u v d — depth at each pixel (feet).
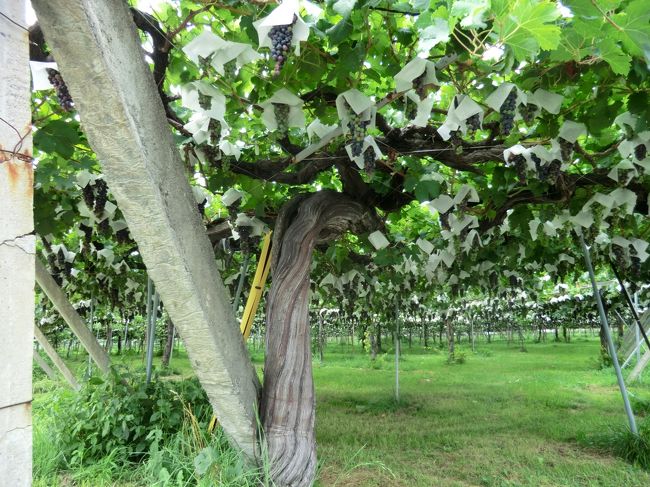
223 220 17.78
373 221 14.35
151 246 7.04
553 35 5.59
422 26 6.59
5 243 3.27
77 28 4.71
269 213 15.69
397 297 25.58
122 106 5.50
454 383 31.32
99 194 11.52
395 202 14.40
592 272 16.81
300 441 10.78
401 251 17.03
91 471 12.79
